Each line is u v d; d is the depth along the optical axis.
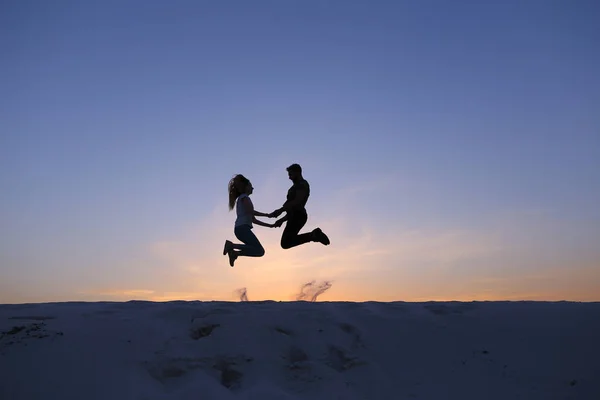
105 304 7.20
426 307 7.12
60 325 6.09
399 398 5.28
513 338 6.21
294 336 6.10
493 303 7.34
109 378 5.18
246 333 6.04
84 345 5.64
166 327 6.17
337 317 6.56
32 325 6.04
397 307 7.05
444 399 5.26
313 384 5.41
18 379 5.08
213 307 6.74
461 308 7.07
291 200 7.38
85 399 4.91
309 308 6.80
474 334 6.30
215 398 4.97
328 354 5.86
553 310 6.91
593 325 6.39
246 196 7.33
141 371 5.34
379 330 6.35
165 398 4.96
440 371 5.69
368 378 5.54
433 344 6.11
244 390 5.24
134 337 5.85
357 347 6.03
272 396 5.10
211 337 5.98
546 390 5.35
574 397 5.21
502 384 5.48
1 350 5.46
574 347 5.98
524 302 7.40
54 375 5.16
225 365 5.59
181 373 5.40
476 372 5.66
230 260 7.21
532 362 5.77
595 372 5.53
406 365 5.78
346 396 5.27
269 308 6.77
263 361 5.65
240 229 7.22
